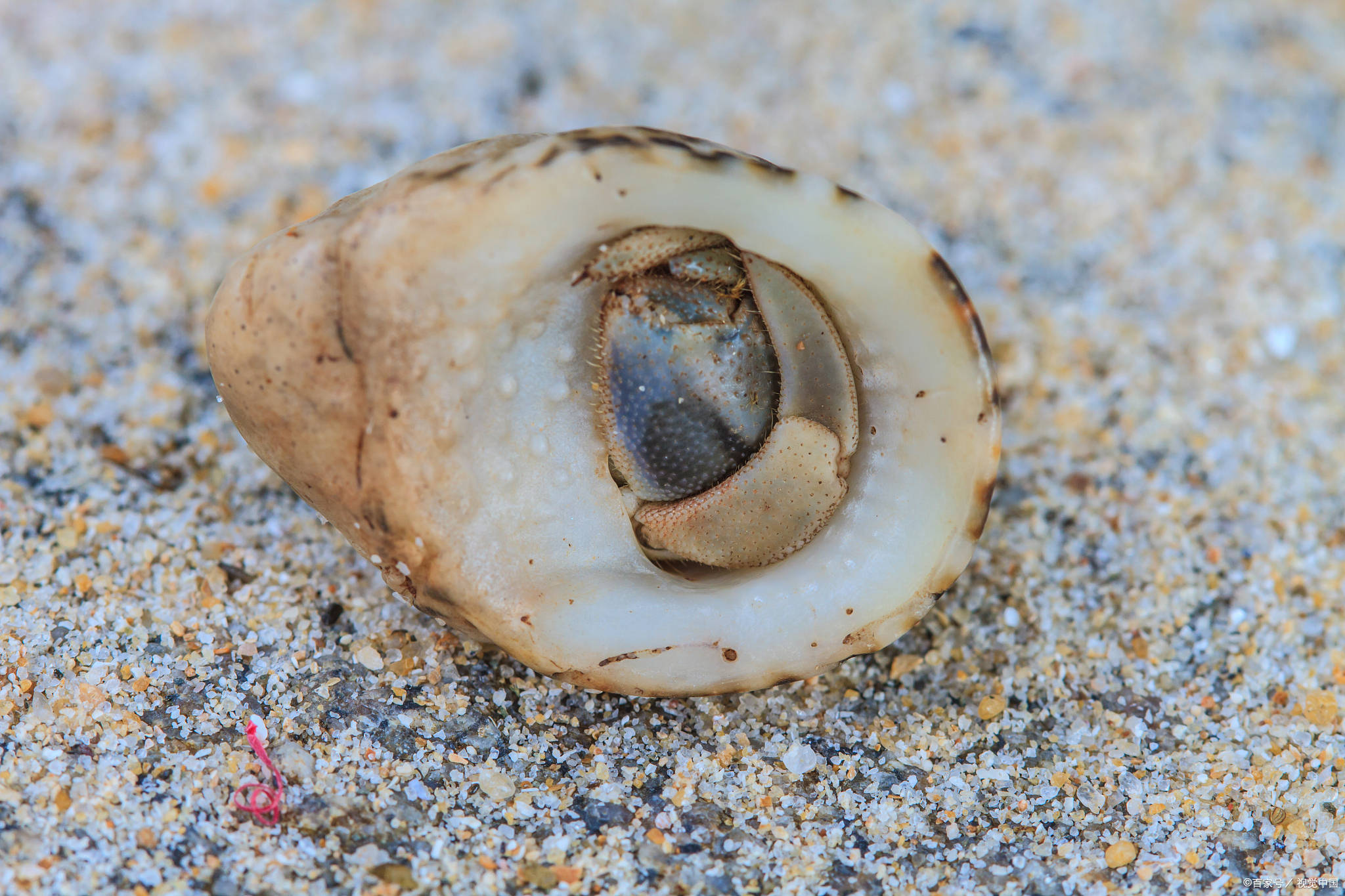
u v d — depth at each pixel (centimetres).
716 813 14
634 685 14
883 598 14
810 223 14
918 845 14
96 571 14
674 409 14
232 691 14
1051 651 14
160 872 13
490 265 14
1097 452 15
